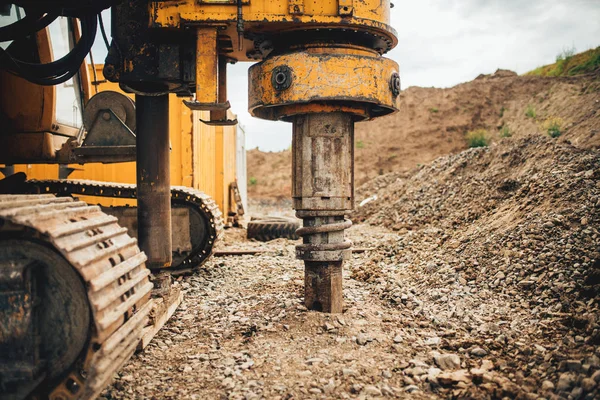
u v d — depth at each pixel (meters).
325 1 4.46
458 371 3.55
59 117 5.92
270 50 5.18
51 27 5.80
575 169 7.30
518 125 24.14
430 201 10.40
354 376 3.57
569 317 4.25
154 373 3.75
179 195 7.04
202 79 4.55
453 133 27.31
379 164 27.27
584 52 27.34
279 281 6.30
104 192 6.71
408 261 7.10
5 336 2.84
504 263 5.60
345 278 6.43
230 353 4.07
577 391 3.15
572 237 5.47
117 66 4.84
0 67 4.80
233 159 14.27
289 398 3.30
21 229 2.87
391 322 4.66
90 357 2.89
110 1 4.73
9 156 5.63
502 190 8.59
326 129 4.70
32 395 2.90
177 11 4.48
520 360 3.72
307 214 4.78
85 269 2.82
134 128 5.79
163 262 5.03
